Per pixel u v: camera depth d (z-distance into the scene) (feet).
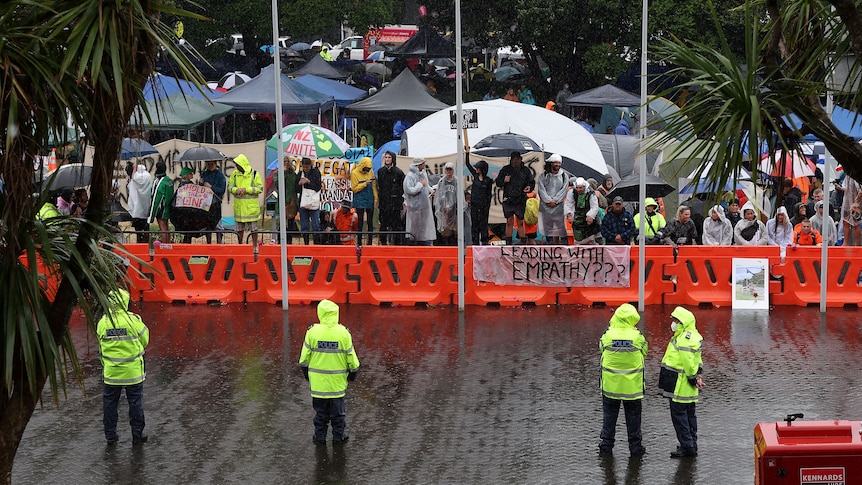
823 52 25.02
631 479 39.75
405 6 166.81
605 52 128.06
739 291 72.08
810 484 30.42
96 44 21.91
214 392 52.26
